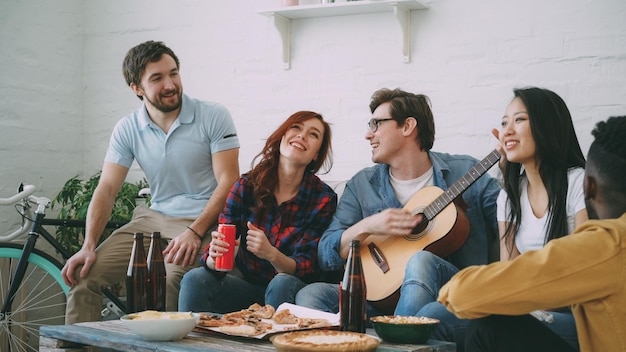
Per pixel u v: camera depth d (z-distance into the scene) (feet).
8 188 12.40
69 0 13.35
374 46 11.21
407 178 8.75
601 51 9.77
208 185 10.12
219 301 8.48
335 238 8.42
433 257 7.39
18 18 12.56
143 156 10.15
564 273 4.31
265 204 8.95
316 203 9.04
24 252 10.47
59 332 6.59
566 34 9.96
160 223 10.00
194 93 12.60
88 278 9.64
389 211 8.08
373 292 8.02
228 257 7.96
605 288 4.30
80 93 13.57
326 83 11.55
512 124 7.47
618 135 4.60
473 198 8.45
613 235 4.36
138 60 9.79
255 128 12.09
